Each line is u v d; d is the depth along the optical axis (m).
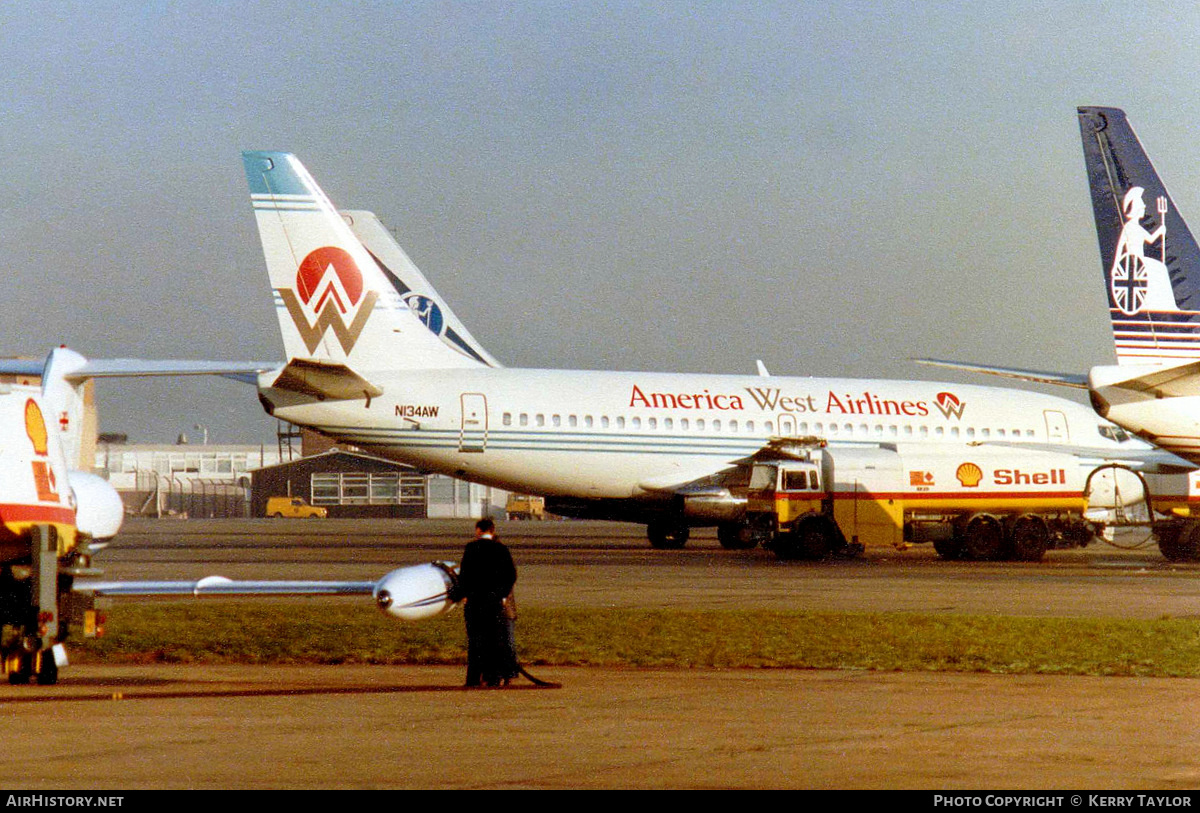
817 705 31.17
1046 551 97.00
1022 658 39.75
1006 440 106.19
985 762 24.09
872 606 56.16
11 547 33.12
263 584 34.66
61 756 24.30
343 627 47.94
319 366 90.62
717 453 101.44
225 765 23.56
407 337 98.31
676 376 103.44
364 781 22.23
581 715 29.66
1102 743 26.05
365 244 115.38
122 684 34.88
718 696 32.72
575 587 65.94
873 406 104.69
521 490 101.12
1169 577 73.81
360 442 96.94
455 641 44.28
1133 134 67.62
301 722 28.52
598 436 99.69
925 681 35.56
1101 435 107.69
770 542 94.19
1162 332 67.88
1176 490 92.62
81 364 42.06
